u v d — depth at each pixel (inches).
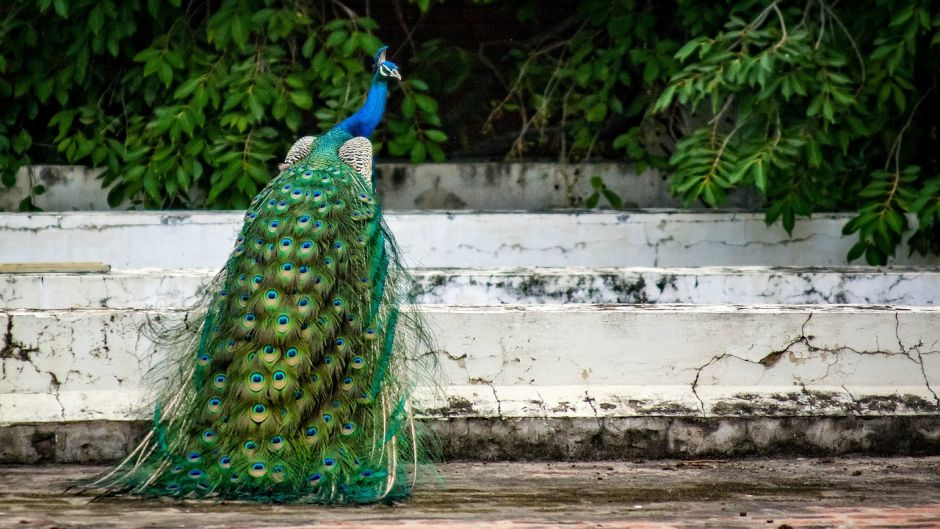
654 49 791.7
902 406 486.3
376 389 421.4
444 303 569.9
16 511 373.4
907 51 704.4
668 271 586.9
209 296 446.9
